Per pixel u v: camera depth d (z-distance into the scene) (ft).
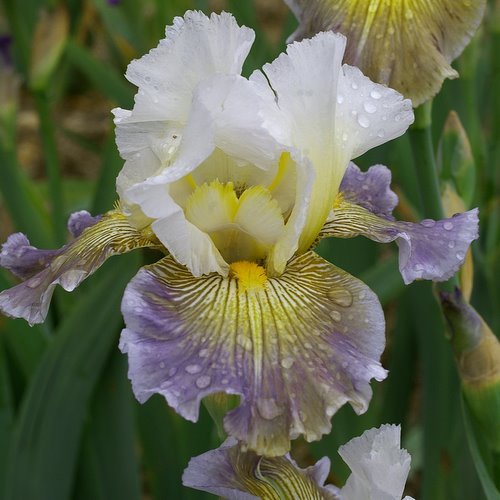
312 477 1.47
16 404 2.22
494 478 1.71
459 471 2.11
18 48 2.95
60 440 1.90
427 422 2.13
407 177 2.12
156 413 1.99
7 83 2.29
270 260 1.42
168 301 1.37
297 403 1.30
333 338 1.35
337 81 1.41
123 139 1.46
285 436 1.29
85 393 1.90
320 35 1.40
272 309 1.37
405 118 1.46
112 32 3.03
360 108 1.45
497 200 2.20
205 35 1.41
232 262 1.45
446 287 1.63
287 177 1.43
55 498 1.91
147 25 3.20
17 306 1.42
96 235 1.48
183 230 1.38
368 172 1.65
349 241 2.12
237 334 1.34
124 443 1.97
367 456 1.41
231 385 1.30
